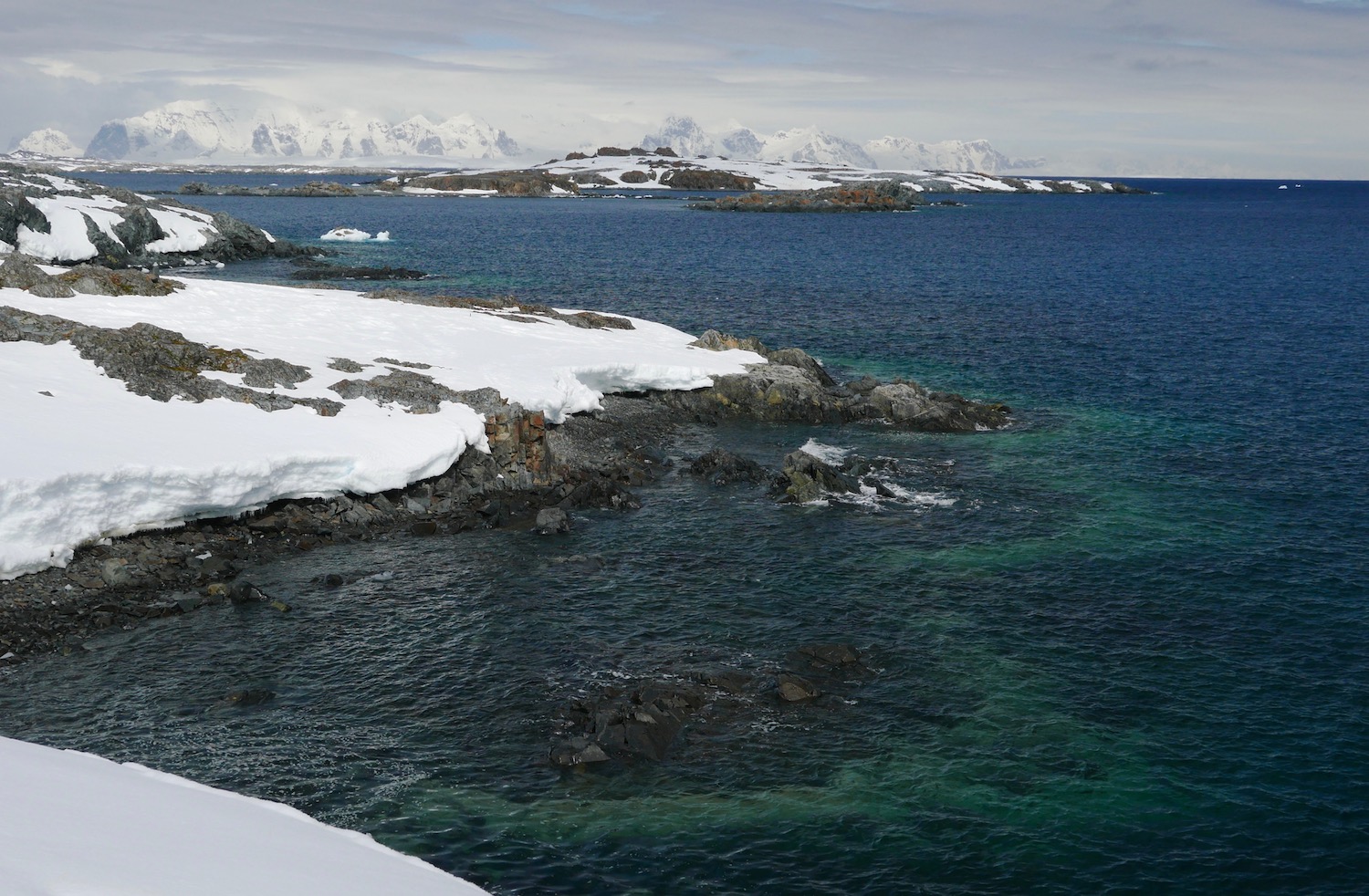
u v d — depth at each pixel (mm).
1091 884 17766
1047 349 67938
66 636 25516
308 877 10398
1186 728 22859
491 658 25453
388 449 35562
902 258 127312
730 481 40156
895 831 19141
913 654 26156
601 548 33062
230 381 38375
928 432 47875
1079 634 27453
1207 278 108812
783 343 68812
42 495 27672
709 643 26516
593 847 18516
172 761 20547
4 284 47094
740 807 19781
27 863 8836
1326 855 18578
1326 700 24094
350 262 112250
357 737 21766
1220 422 49781
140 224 99375
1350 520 36250
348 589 29281
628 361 49562
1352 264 126438
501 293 88375
